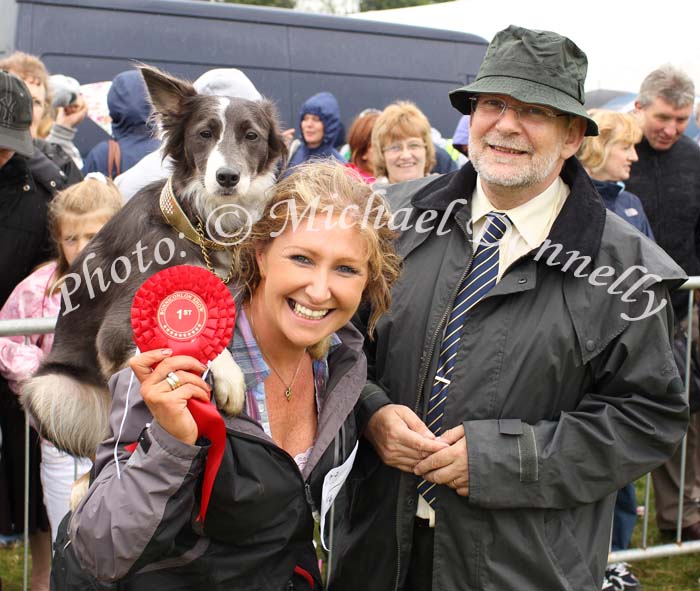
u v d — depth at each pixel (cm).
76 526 180
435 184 269
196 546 194
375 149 517
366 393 246
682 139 489
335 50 792
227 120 314
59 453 338
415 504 246
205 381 188
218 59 731
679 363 405
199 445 177
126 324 278
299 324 199
